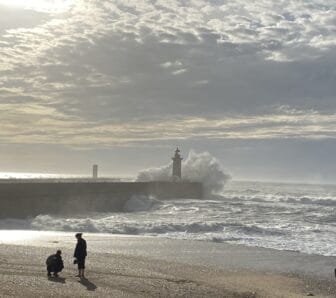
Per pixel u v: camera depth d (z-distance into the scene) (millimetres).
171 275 18578
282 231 32688
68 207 42500
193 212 45938
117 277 17484
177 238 28969
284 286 18000
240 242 28047
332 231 33188
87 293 14742
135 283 16688
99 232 31531
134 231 31781
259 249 25812
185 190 68750
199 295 15625
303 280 19141
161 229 32250
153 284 16719
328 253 25016
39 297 13883
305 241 28859
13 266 18297
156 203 53531
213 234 30812
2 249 22203
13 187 36625
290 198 68125
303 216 43406
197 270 19984
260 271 20500
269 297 16172
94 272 18125
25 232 29797
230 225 34281
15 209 36656
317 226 36062
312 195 86500
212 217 41406
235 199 69688
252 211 47500
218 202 58656
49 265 16969
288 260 22984
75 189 43594
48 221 34375
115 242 26641
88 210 45250
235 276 19266
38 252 21719
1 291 14320
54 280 16281
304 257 23828
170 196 64312
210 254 23938
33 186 38562
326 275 20125
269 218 41500
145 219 38969
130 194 53219
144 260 21500
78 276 17156
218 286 17219
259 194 83875
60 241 25844
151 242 27031
